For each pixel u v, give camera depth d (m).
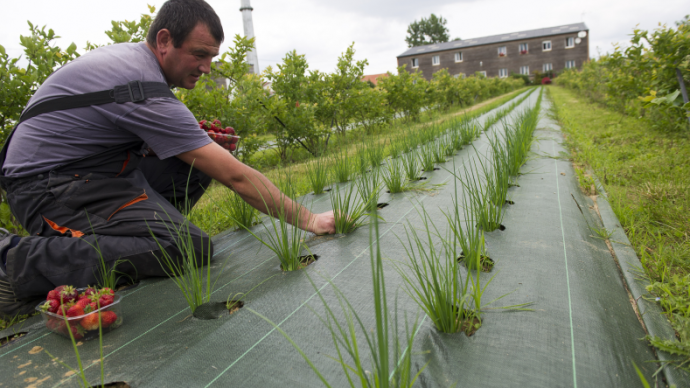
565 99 17.31
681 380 1.11
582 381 1.11
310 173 3.62
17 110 3.13
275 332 1.42
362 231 2.38
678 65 5.00
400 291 1.62
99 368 1.32
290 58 7.44
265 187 2.02
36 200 1.88
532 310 1.45
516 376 1.12
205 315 1.59
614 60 6.59
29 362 1.39
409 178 3.63
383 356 0.90
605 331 1.33
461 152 5.11
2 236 1.87
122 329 1.55
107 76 1.86
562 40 43.19
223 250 2.37
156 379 1.23
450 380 1.12
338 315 1.49
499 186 2.64
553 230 2.26
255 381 1.18
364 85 8.75
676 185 2.89
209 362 1.29
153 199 2.07
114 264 1.84
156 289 1.88
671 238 2.18
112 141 1.95
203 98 4.97
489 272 1.78
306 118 6.59
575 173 3.77
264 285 1.80
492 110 13.12
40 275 1.75
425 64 49.78
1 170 1.98
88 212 1.91
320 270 1.89
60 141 1.87
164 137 1.90
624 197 2.89
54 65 3.33
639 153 4.38
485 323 1.38
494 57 46.25
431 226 2.39
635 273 1.80
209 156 1.94
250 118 5.51
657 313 1.48
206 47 1.99
